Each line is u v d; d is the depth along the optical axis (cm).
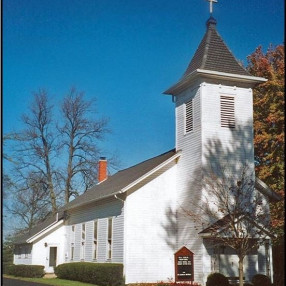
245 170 2970
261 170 3738
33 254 4209
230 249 2841
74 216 4038
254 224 2584
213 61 3055
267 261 2878
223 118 2995
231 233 2589
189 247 2906
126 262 2931
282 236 3088
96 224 3503
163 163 3095
